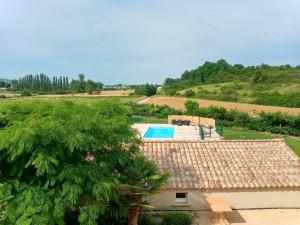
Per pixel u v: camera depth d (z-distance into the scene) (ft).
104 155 50.06
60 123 43.45
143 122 214.07
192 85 485.15
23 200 42.68
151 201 69.56
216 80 459.73
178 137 151.64
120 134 51.42
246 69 473.26
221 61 549.95
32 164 41.14
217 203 66.44
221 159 77.41
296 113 202.69
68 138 42.04
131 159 55.62
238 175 72.49
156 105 261.44
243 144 83.20
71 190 42.55
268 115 178.60
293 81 367.04
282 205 70.85
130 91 595.06
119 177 52.26
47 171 40.70
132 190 52.47
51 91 598.75
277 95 300.61
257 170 74.18
